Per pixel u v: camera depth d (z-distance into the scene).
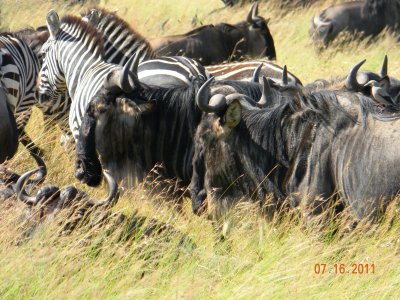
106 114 22.53
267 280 17.45
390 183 18.92
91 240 18.36
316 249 19.00
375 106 19.88
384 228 19.00
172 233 19.41
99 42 26.61
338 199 19.75
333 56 48.62
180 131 22.33
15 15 56.00
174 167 22.53
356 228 19.20
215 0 64.69
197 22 54.59
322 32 53.75
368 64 44.84
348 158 19.39
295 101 20.23
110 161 22.94
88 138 22.81
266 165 20.33
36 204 18.67
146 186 22.81
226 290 17.05
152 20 58.19
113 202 19.14
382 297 17.34
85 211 18.78
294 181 20.02
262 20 38.78
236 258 18.91
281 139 20.20
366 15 55.12
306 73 39.78
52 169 26.56
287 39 51.25
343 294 17.28
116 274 17.84
